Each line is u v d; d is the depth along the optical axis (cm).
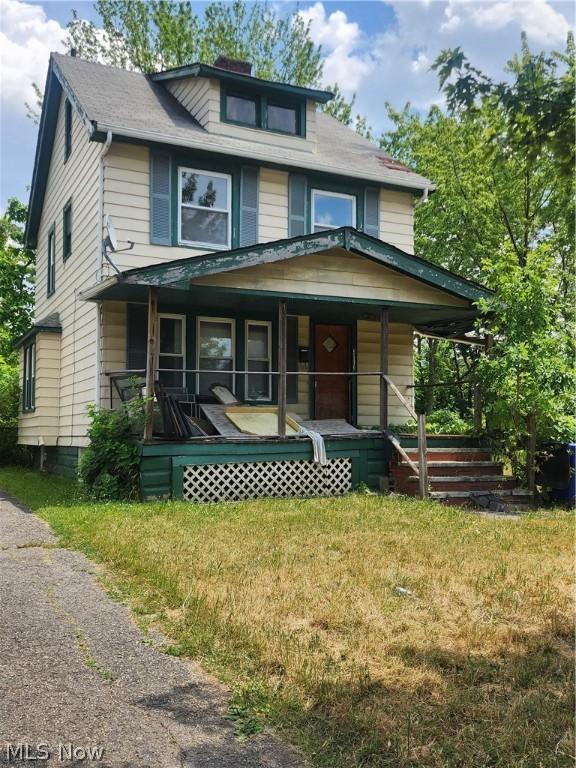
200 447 991
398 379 1432
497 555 639
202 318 1234
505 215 1941
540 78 429
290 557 604
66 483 1245
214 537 686
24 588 504
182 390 1130
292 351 1323
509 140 466
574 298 1667
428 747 285
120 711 314
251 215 1263
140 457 958
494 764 273
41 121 1569
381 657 379
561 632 435
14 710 312
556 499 1041
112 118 1152
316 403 1353
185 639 398
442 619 450
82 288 1262
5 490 1194
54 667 362
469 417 2177
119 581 523
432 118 2167
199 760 274
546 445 1053
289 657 371
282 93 1365
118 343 1147
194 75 1296
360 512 862
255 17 2411
